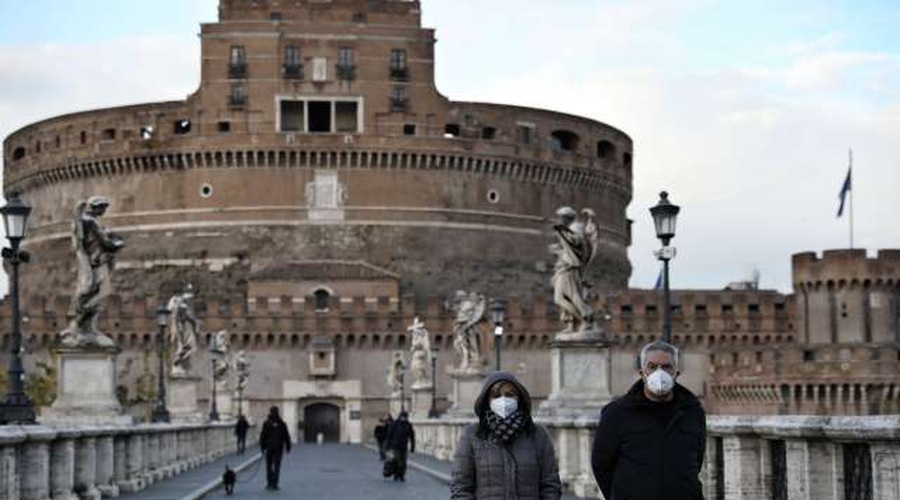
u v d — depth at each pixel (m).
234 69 149.25
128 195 152.12
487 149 152.38
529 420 12.62
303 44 149.88
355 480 47.53
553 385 37.19
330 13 152.12
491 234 152.62
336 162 148.25
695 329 138.25
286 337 135.00
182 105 151.00
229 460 63.78
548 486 12.52
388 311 136.00
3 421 31.47
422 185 150.12
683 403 11.59
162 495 32.78
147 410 129.00
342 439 134.88
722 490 20.38
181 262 148.12
